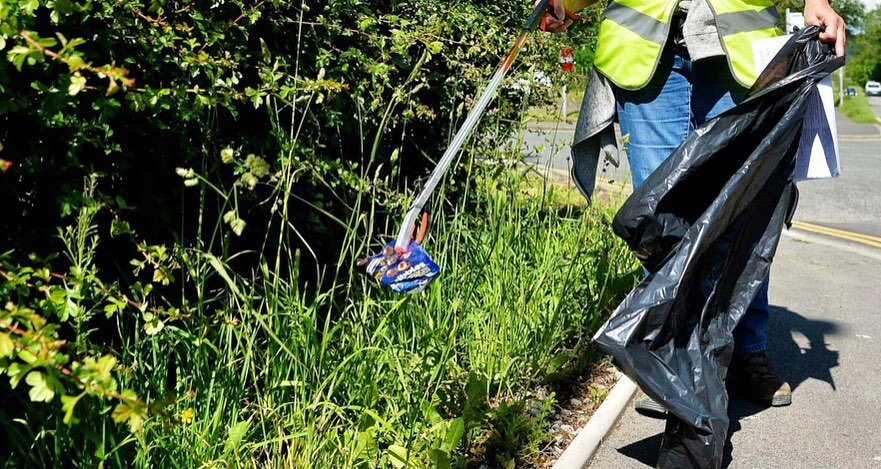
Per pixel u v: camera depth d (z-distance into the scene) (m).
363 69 3.42
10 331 1.50
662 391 2.74
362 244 2.94
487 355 3.44
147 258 2.29
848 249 7.48
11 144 2.32
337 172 3.27
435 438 2.80
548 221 4.63
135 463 2.28
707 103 3.24
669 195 2.89
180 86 2.48
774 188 2.96
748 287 2.96
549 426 3.31
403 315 3.17
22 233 2.43
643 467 3.16
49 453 2.19
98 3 2.39
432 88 4.18
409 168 4.45
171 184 2.85
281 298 2.82
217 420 2.42
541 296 3.90
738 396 3.83
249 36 3.09
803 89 2.91
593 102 3.45
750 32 3.10
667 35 3.16
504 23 4.99
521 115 4.48
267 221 3.26
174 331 2.56
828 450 3.32
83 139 2.31
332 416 2.85
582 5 3.53
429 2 4.08
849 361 4.34
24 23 2.05
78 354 2.09
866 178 13.45
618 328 2.73
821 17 3.01
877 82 98.62
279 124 3.20
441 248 3.87
